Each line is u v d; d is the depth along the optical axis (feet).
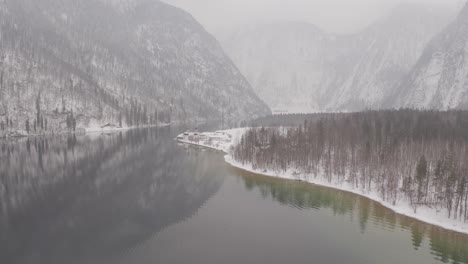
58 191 354.33
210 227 260.01
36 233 251.39
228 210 297.94
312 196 333.83
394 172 325.83
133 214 290.15
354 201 315.99
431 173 320.29
